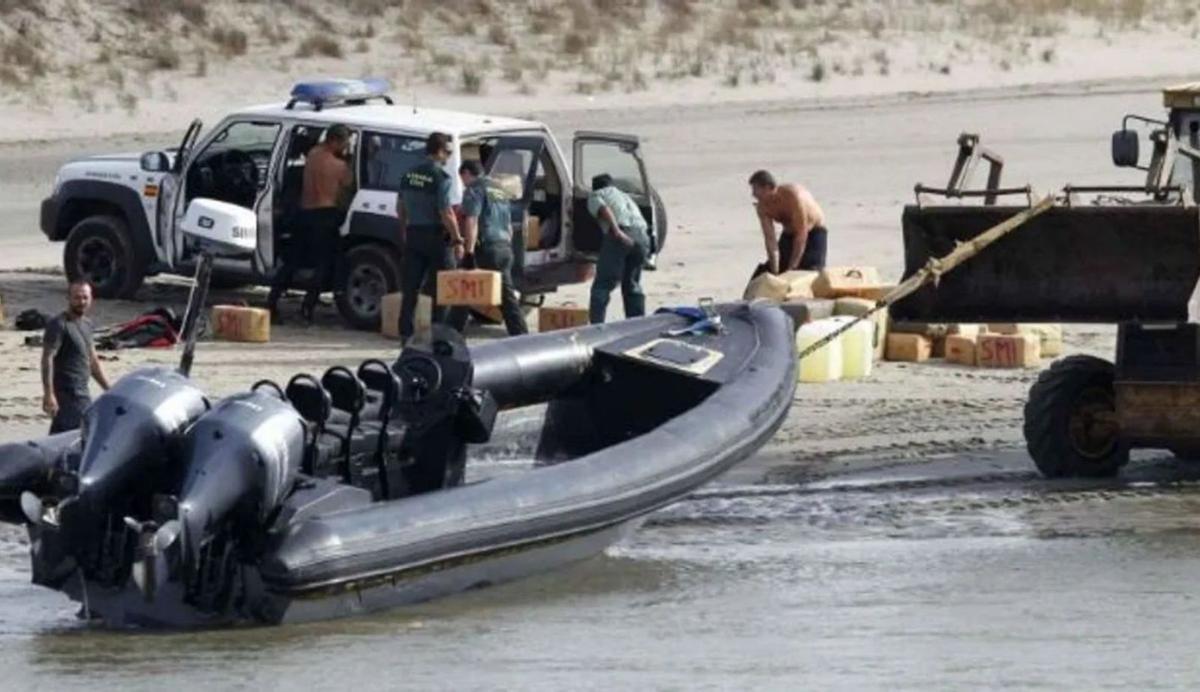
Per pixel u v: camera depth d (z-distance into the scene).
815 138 116.50
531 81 136.12
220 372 60.56
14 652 34.25
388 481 39.78
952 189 49.34
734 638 34.94
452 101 132.38
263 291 74.25
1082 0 161.88
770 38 149.75
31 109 124.69
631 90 135.25
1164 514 46.00
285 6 144.50
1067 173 103.12
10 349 64.25
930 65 144.62
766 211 67.94
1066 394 49.56
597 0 152.88
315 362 62.44
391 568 36.47
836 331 52.09
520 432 47.44
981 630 35.31
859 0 158.75
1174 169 51.31
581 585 39.56
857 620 36.31
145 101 128.12
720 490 48.59
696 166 107.75
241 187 69.25
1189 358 48.34
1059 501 47.34
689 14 154.12
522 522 38.50
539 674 32.34
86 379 46.97
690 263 81.50
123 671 32.88
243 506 35.47
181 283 75.69
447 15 147.38
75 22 136.00
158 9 139.25
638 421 47.12
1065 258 48.94
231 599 35.97
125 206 71.12
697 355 47.56
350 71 136.50
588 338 47.50
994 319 49.97
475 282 63.00
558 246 67.69
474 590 38.72
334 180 67.38
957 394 59.50
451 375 40.88
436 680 32.03
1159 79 142.50
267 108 69.56
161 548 34.34
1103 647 33.97
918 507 46.78
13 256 83.75
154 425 35.81
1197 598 37.88
